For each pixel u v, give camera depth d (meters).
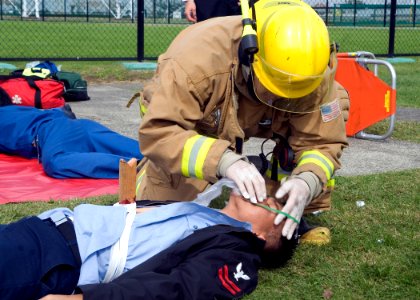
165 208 3.43
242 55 3.39
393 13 17.58
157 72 3.81
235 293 3.18
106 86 12.37
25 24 31.80
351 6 35.72
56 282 3.06
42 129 6.25
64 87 9.39
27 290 2.96
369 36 27.69
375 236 4.26
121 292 2.85
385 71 15.31
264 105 3.72
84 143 6.05
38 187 5.44
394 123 8.23
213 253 3.18
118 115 8.99
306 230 4.16
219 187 3.51
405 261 3.87
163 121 3.42
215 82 3.47
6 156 6.46
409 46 23.70
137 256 3.25
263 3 3.53
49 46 20.45
